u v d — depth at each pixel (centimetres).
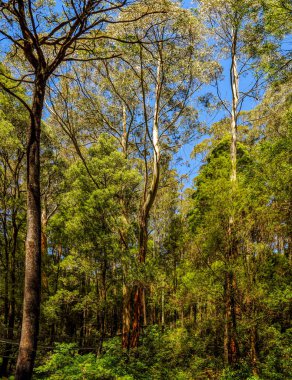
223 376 1098
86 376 824
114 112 1867
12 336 1553
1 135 1505
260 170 1138
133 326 1330
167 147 1691
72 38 463
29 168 414
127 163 1716
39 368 901
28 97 1612
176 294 1388
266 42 1017
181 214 2609
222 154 2030
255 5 998
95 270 1695
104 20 488
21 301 1745
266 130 1532
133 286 1402
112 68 1538
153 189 1419
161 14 1062
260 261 1202
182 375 1113
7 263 1761
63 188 2127
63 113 1598
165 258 1598
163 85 1521
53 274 2298
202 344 1316
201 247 1259
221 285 1243
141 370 1112
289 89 1359
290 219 1105
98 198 1542
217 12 1548
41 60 445
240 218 1197
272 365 1091
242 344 1270
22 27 430
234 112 1602
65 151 2277
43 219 2231
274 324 1241
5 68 1293
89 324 2236
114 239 1552
